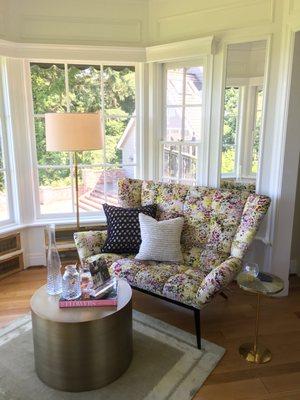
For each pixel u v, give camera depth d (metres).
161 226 2.56
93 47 3.06
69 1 2.99
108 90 3.28
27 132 3.17
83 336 1.71
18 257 3.29
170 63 3.19
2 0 2.85
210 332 2.33
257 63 2.70
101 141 2.65
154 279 2.25
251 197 2.49
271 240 2.81
